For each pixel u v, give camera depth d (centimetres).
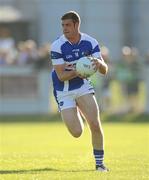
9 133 5591
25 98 7212
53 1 9931
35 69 7194
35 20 9744
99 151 2873
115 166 3042
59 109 2942
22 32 9475
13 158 3431
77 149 4094
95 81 6962
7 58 7325
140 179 2609
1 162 3244
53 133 5569
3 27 9312
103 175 2706
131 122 6794
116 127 6175
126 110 7056
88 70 2798
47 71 7169
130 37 10056
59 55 2869
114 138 5012
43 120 6969
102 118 6956
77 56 2872
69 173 2786
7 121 6900
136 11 10075
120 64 7088
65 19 2839
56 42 2881
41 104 7194
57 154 3681
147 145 4391
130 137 5103
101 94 7000
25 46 7550
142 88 7088
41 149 4134
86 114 2859
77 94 2872
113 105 7038
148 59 7250
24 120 6975
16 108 7244
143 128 6047
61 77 2852
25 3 9894
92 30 9956
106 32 9975
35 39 9688
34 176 2700
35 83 7188
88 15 9950
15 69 7212
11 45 8475
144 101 7075
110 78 7025
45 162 3241
